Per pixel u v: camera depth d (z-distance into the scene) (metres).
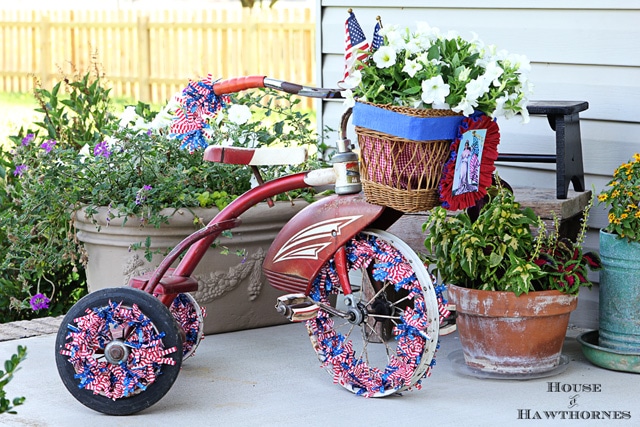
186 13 15.12
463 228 4.39
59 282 6.03
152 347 3.94
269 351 4.85
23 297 5.88
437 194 3.84
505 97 3.75
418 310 4.01
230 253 5.07
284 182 4.21
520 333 4.28
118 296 3.95
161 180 4.94
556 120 4.70
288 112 5.76
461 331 4.45
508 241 4.28
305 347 4.92
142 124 5.16
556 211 4.62
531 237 4.36
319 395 4.21
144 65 15.45
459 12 5.52
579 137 4.89
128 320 3.96
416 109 3.68
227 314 5.16
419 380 4.08
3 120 13.60
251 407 4.07
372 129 3.79
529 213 4.42
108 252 5.01
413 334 4.04
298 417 3.94
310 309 4.06
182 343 4.00
